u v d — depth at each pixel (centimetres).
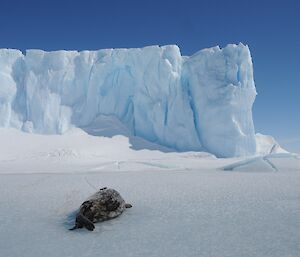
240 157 3528
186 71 4141
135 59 4147
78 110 4253
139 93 4116
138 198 942
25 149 3453
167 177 1555
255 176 1527
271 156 2142
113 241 576
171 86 3966
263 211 749
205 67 3941
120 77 4319
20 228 664
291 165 1914
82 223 656
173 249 527
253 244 537
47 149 3450
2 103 4128
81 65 4319
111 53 4272
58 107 4209
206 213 746
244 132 3722
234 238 569
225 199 905
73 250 536
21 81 4309
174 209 792
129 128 4191
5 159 3091
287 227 621
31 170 2272
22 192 1097
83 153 3372
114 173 1883
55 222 709
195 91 3941
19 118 4178
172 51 4047
